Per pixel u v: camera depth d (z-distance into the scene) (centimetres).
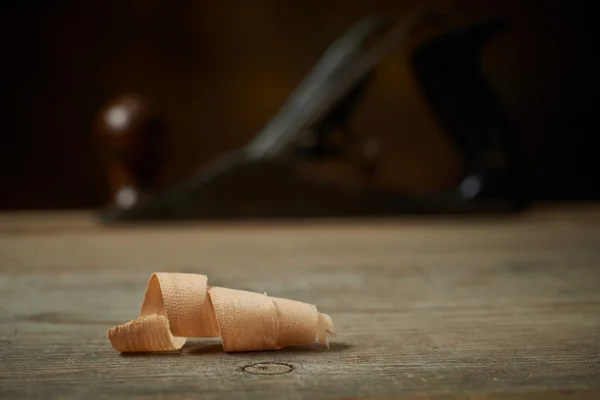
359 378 30
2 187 130
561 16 129
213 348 37
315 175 91
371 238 80
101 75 130
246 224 90
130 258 72
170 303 36
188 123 131
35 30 129
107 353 36
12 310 49
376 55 92
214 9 130
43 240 80
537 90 130
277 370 32
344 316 47
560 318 46
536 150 131
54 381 30
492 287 60
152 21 130
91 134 131
